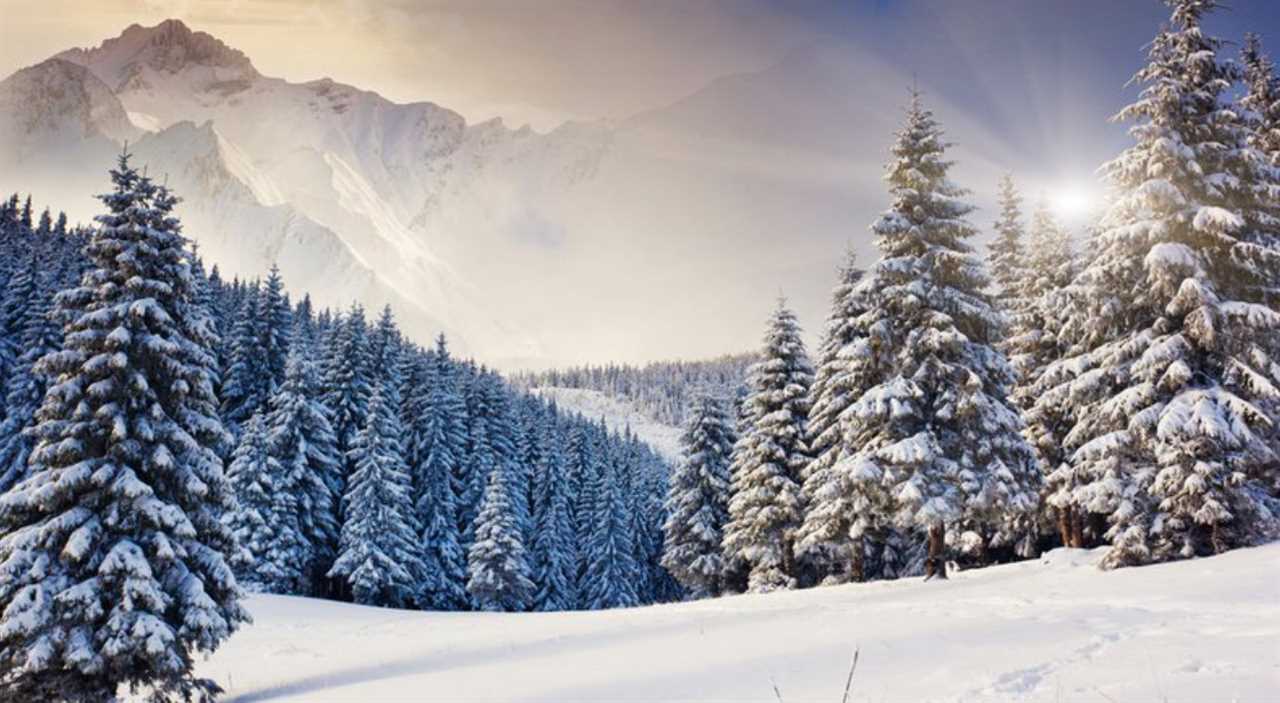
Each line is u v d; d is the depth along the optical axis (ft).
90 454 54.34
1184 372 63.93
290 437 145.48
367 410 168.96
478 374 224.53
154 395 55.83
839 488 94.99
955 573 82.99
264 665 67.26
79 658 48.60
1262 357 62.80
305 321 240.12
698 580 138.31
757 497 114.73
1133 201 68.74
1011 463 80.23
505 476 169.78
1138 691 23.17
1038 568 77.00
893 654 33.81
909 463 78.02
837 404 105.29
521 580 156.04
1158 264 65.16
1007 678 26.99
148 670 51.85
